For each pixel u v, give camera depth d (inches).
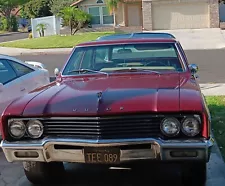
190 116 164.6
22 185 207.0
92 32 1368.1
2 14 2251.5
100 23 1475.1
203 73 557.9
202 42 1005.8
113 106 167.5
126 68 222.8
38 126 173.3
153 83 194.4
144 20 1326.3
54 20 1428.4
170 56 227.1
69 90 192.9
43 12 2116.1
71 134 169.5
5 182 212.1
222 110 339.0
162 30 1314.0
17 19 2381.9
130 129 165.8
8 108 179.3
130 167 224.2
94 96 177.9
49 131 172.7
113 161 168.1
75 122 168.7
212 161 229.3
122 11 1449.3
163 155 165.0
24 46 1106.7
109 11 1412.4
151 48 231.0
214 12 1288.1
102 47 235.9
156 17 1322.6
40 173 197.9
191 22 1306.6
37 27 1443.2
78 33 1353.3
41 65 350.9
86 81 208.4
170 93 175.8
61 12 1385.3
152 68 221.9
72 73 225.1
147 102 168.2
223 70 577.0
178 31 1261.1
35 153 173.8
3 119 177.3
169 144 162.9
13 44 1163.3
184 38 1098.7
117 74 216.1
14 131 175.9
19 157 176.2
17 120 175.5
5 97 267.9
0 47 1135.6
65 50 993.5
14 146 173.8
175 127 164.7
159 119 165.3
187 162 172.6
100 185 203.8
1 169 231.5
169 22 1317.7
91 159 169.0
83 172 220.8
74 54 238.7
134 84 193.6
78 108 169.6
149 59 227.5
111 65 227.8
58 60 821.9
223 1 1355.8
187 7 1300.4
